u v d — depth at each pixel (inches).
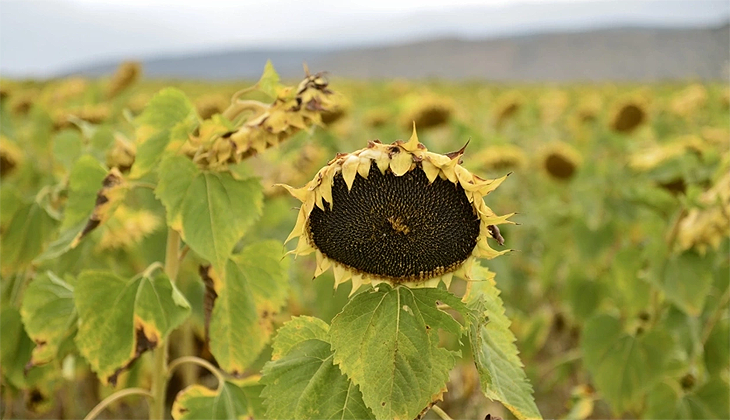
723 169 76.6
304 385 49.0
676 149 86.4
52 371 74.5
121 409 108.0
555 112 276.8
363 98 337.7
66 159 74.5
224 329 62.4
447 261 47.4
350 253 47.6
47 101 154.1
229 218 58.2
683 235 75.1
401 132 151.6
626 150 134.6
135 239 80.0
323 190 46.8
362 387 46.3
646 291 81.0
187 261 85.0
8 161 97.8
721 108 238.1
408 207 46.9
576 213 117.3
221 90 551.8
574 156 137.0
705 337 81.2
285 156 66.1
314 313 107.0
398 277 47.9
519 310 126.3
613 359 78.4
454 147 144.2
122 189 59.9
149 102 58.4
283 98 57.1
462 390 99.2
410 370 46.3
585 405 88.0
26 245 73.5
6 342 70.9
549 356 130.3
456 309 46.8
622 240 122.1
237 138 56.4
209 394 61.4
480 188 46.3
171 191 57.9
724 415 77.4
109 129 73.7
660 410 78.7
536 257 136.5
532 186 163.8
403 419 45.9
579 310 105.8
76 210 62.1
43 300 65.8
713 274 82.3
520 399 48.4
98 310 59.0
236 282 62.2
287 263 62.0
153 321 59.1
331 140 128.6
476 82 901.8
